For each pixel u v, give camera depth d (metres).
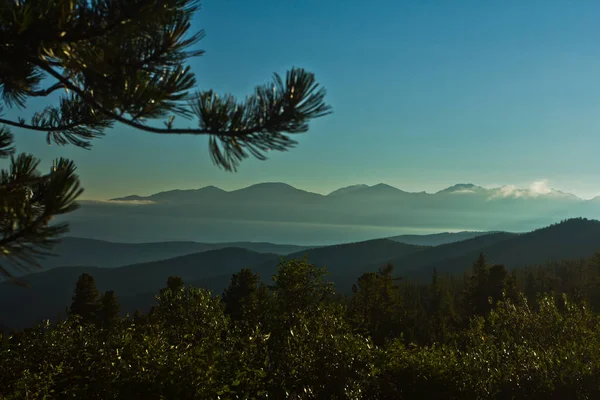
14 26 2.70
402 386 7.64
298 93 3.10
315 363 7.03
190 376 5.75
